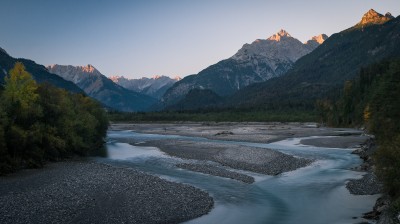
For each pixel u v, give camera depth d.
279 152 65.38
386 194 32.44
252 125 174.25
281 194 37.38
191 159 61.19
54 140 58.66
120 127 170.62
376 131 59.22
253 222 28.64
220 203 34.03
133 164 56.81
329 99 176.50
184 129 146.50
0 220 26.73
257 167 52.38
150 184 39.97
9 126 51.09
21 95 57.03
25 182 40.19
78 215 28.66
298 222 28.58
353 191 37.59
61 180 41.03
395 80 61.94
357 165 53.41
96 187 37.75
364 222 27.94
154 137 110.94
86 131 71.56
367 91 122.94
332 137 97.25
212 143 84.31
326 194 36.97
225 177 46.09
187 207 32.09
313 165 54.03
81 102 86.00
